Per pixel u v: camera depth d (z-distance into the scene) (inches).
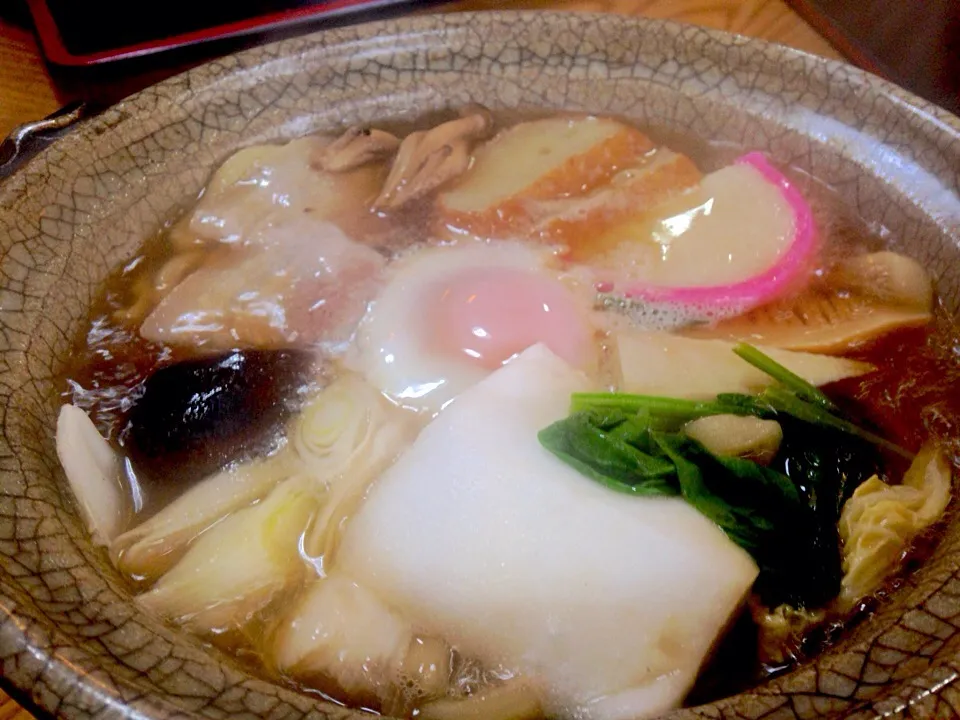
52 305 9.3
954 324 9.4
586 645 7.4
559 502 7.7
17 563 7.3
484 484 7.9
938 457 8.4
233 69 11.1
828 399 8.8
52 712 6.3
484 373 9.4
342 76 11.5
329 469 8.5
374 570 7.9
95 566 7.7
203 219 10.5
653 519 7.6
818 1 14.2
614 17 11.6
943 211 9.9
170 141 10.8
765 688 6.6
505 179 10.8
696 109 11.4
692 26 11.4
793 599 7.7
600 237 10.4
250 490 8.5
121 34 12.5
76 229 9.8
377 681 7.6
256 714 6.6
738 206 10.4
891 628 6.8
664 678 7.3
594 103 11.7
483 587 7.6
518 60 11.7
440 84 11.7
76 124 10.5
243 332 9.6
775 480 7.8
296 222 10.5
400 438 8.8
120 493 8.5
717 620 7.4
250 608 7.9
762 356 8.9
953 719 6.1
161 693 6.5
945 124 10.0
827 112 10.8
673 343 9.3
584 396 8.2
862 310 9.7
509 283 10.0
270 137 11.3
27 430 8.4
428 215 10.8
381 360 9.5
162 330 9.5
